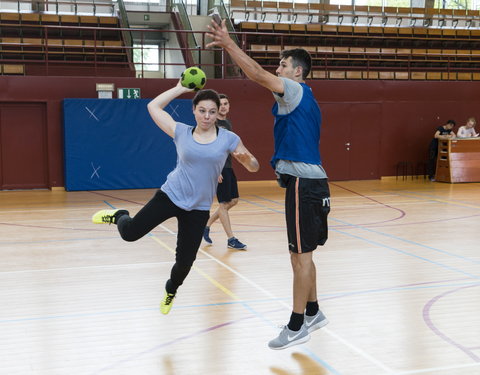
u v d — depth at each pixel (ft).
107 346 12.88
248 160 11.96
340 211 33.83
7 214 32.60
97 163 43.19
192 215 12.17
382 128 51.03
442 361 12.02
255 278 18.76
